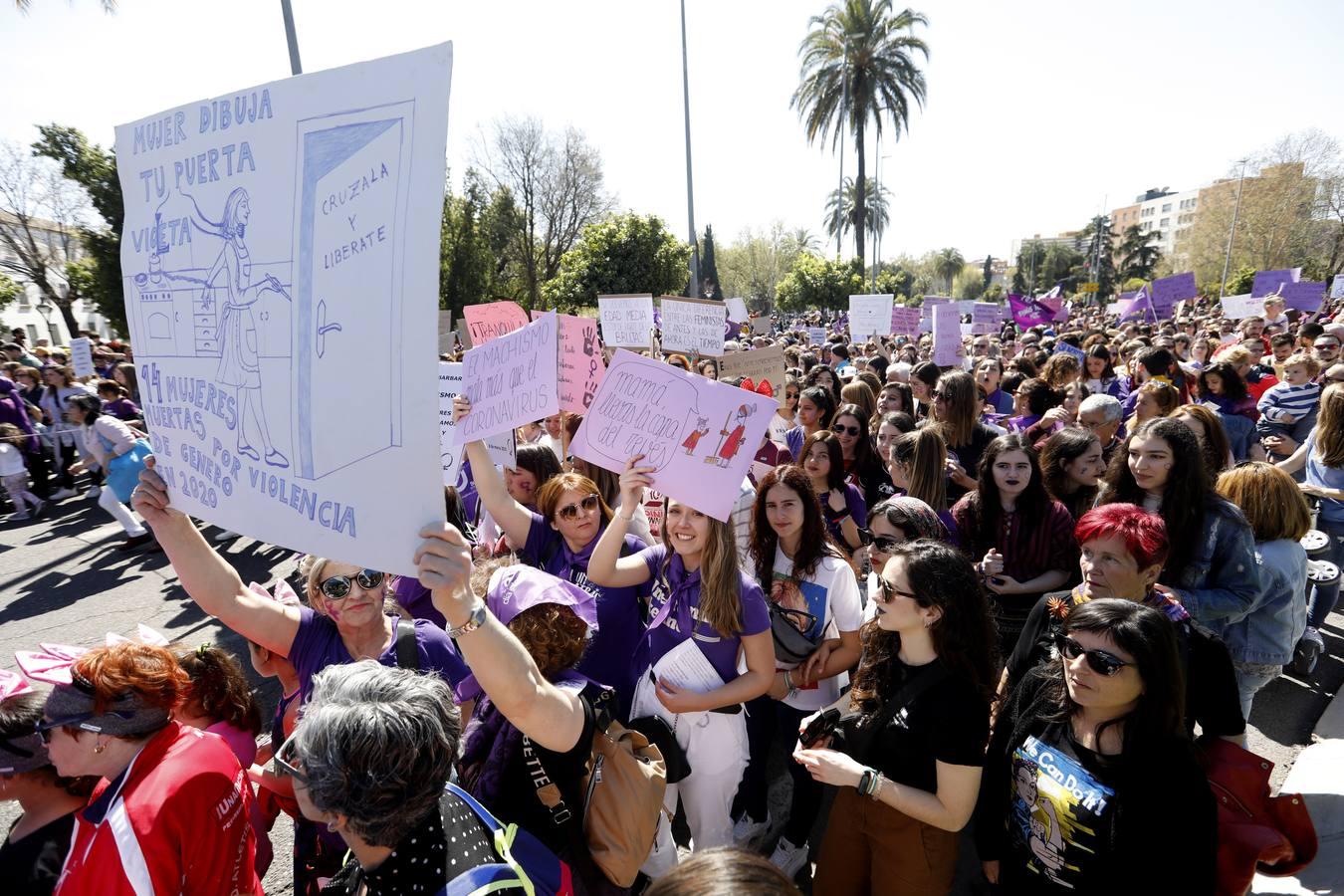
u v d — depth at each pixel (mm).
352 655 2182
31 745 1797
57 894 1586
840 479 4133
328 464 1377
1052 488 4000
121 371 10875
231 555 7109
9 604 6223
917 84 35625
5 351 12016
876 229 42500
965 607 2012
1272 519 2908
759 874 1042
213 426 1593
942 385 5078
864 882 2301
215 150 1492
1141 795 1686
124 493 7492
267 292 1427
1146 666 1659
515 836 1517
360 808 1241
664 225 25750
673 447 2559
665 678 2541
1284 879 2625
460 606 1401
